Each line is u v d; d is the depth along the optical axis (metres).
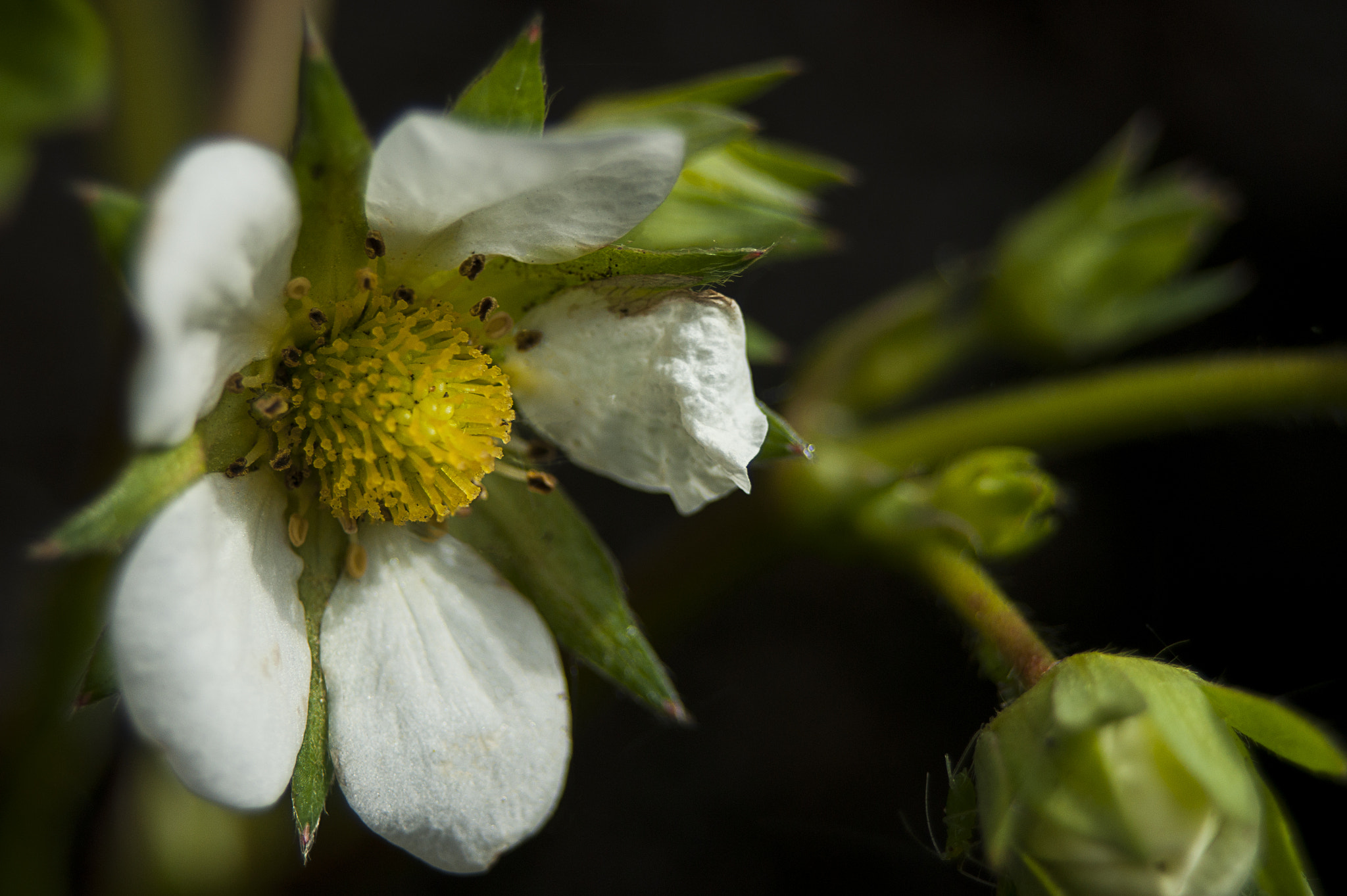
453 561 0.14
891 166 0.21
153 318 0.12
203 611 0.13
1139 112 0.21
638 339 0.14
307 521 0.14
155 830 0.17
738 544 0.16
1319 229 0.20
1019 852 0.13
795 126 0.21
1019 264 0.17
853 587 0.19
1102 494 0.20
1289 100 0.21
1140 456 0.20
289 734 0.13
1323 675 0.18
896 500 0.15
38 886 0.17
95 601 0.16
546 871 0.18
